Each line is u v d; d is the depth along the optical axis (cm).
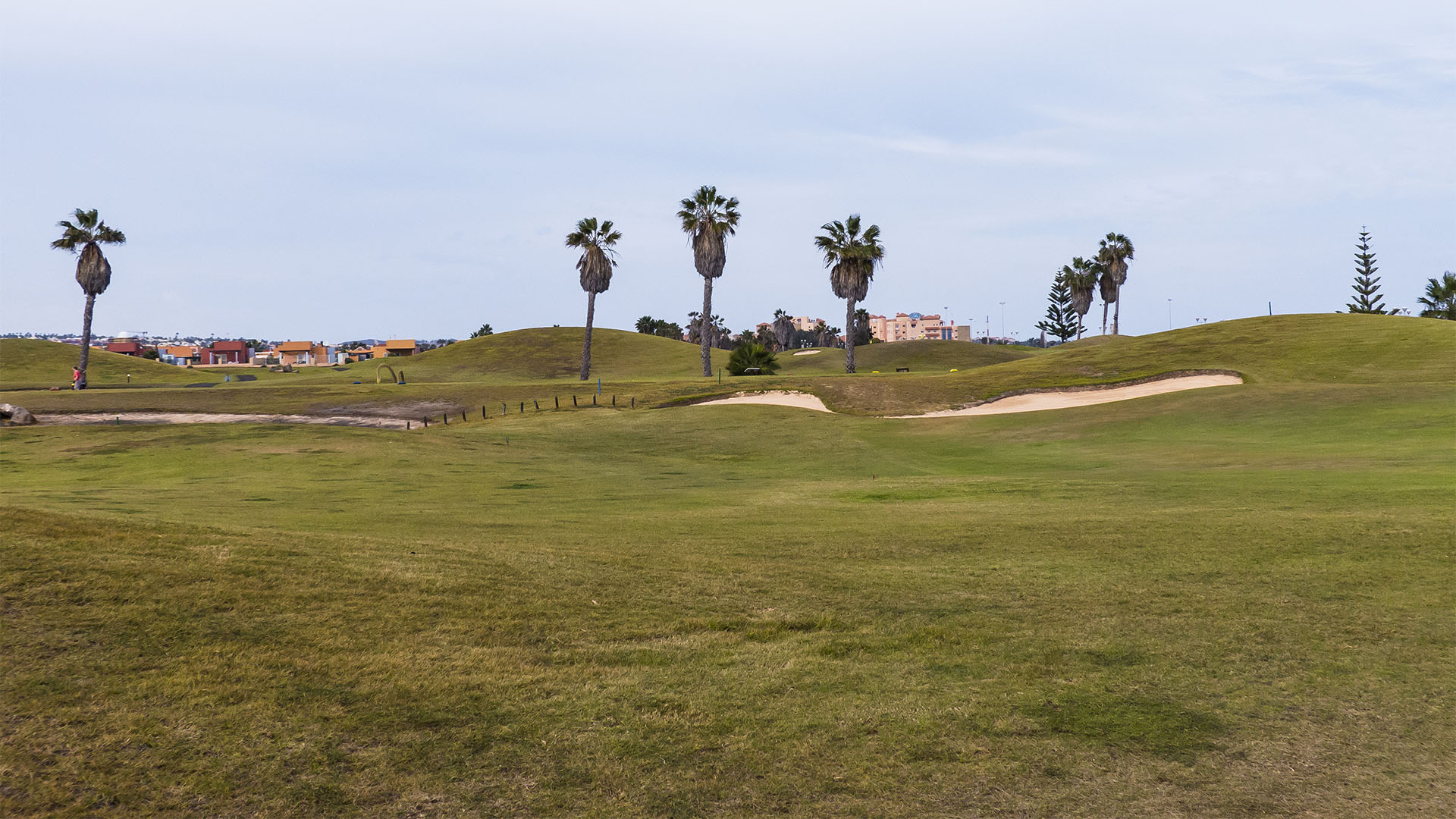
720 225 7256
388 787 539
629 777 558
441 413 5106
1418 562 1057
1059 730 629
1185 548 1186
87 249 7469
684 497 2072
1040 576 1059
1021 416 3991
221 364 14925
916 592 988
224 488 2316
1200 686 705
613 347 11600
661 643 801
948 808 526
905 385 5153
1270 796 535
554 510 1809
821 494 2062
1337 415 3256
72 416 4975
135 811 502
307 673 675
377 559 976
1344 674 723
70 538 878
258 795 523
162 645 687
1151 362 5353
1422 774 558
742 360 7412
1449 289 9762
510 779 553
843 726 635
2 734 550
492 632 795
